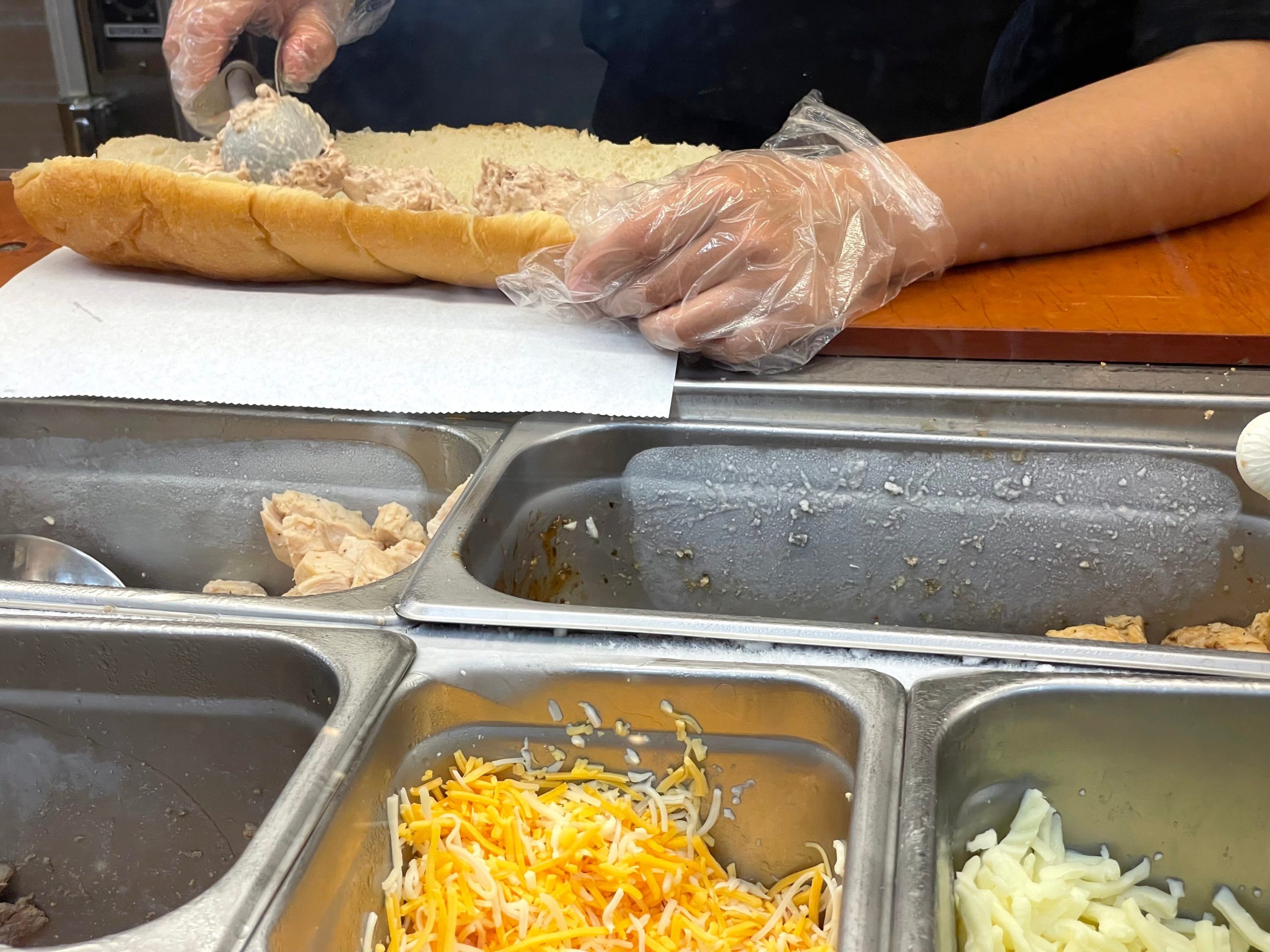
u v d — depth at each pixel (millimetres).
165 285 1021
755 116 1477
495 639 568
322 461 865
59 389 833
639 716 551
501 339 901
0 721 612
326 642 561
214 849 622
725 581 844
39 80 1672
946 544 802
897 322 872
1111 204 982
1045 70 1297
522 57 1558
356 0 1323
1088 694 513
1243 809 525
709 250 821
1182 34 1144
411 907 492
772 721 536
